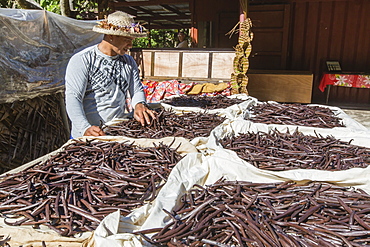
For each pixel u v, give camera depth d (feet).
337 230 4.84
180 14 39.93
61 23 19.02
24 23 15.80
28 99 16.83
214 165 7.17
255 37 33.73
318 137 10.22
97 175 6.43
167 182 6.20
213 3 30.76
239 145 9.05
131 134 9.67
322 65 33.42
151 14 39.45
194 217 5.25
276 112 12.95
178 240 4.66
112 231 4.71
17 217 5.30
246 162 7.07
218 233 4.95
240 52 18.48
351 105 32.48
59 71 19.22
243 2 18.63
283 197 5.86
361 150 8.77
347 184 6.56
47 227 5.02
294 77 23.94
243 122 10.94
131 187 6.19
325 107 14.34
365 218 5.12
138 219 5.16
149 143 8.61
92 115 10.30
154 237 4.71
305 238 4.78
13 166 15.38
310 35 33.06
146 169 6.90
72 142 8.63
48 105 18.66
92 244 4.45
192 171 6.98
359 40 32.07
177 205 5.74
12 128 15.64
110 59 9.98
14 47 15.44
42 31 17.33
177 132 9.96
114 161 7.24
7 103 15.43
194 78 21.18
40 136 17.54
